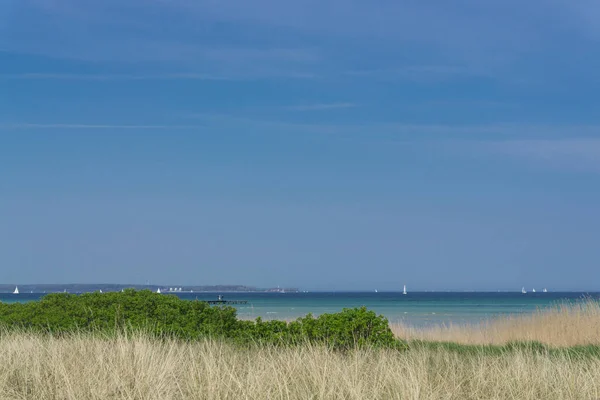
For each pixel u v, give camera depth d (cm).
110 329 1373
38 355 1062
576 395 955
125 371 955
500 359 1195
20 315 1512
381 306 8850
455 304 9750
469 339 2191
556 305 2458
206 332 1424
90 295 1617
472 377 1037
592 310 2281
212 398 852
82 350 1120
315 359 1046
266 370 966
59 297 1616
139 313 1482
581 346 1936
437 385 963
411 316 5375
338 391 887
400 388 888
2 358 1036
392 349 1324
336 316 1441
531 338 2116
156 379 913
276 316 4528
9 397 861
